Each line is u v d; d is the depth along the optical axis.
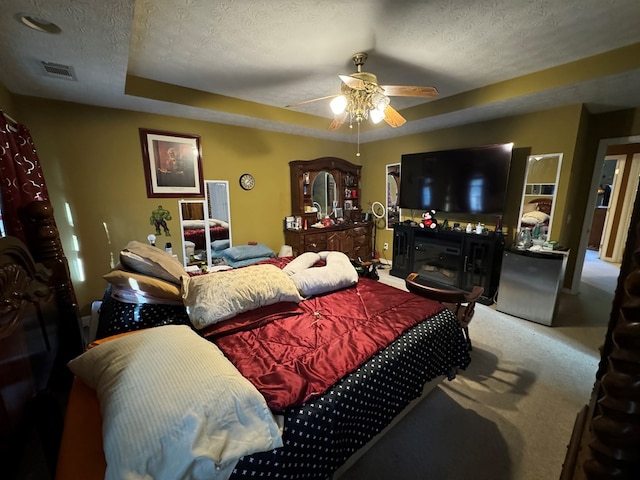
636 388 0.40
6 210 1.80
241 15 1.75
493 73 2.66
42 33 1.57
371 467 1.47
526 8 1.72
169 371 0.92
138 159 3.13
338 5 1.68
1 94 2.21
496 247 3.43
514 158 3.48
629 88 2.52
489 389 2.01
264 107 3.51
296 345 1.44
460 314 2.24
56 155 2.71
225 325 1.56
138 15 1.72
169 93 2.81
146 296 1.62
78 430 0.90
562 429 1.68
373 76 2.07
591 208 3.51
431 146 4.30
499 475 1.42
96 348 1.12
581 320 3.02
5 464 0.79
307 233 4.31
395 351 1.45
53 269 1.46
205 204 3.65
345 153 5.16
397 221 4.93
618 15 1.77
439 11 1.75
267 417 0.94
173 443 0.75
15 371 0.93
